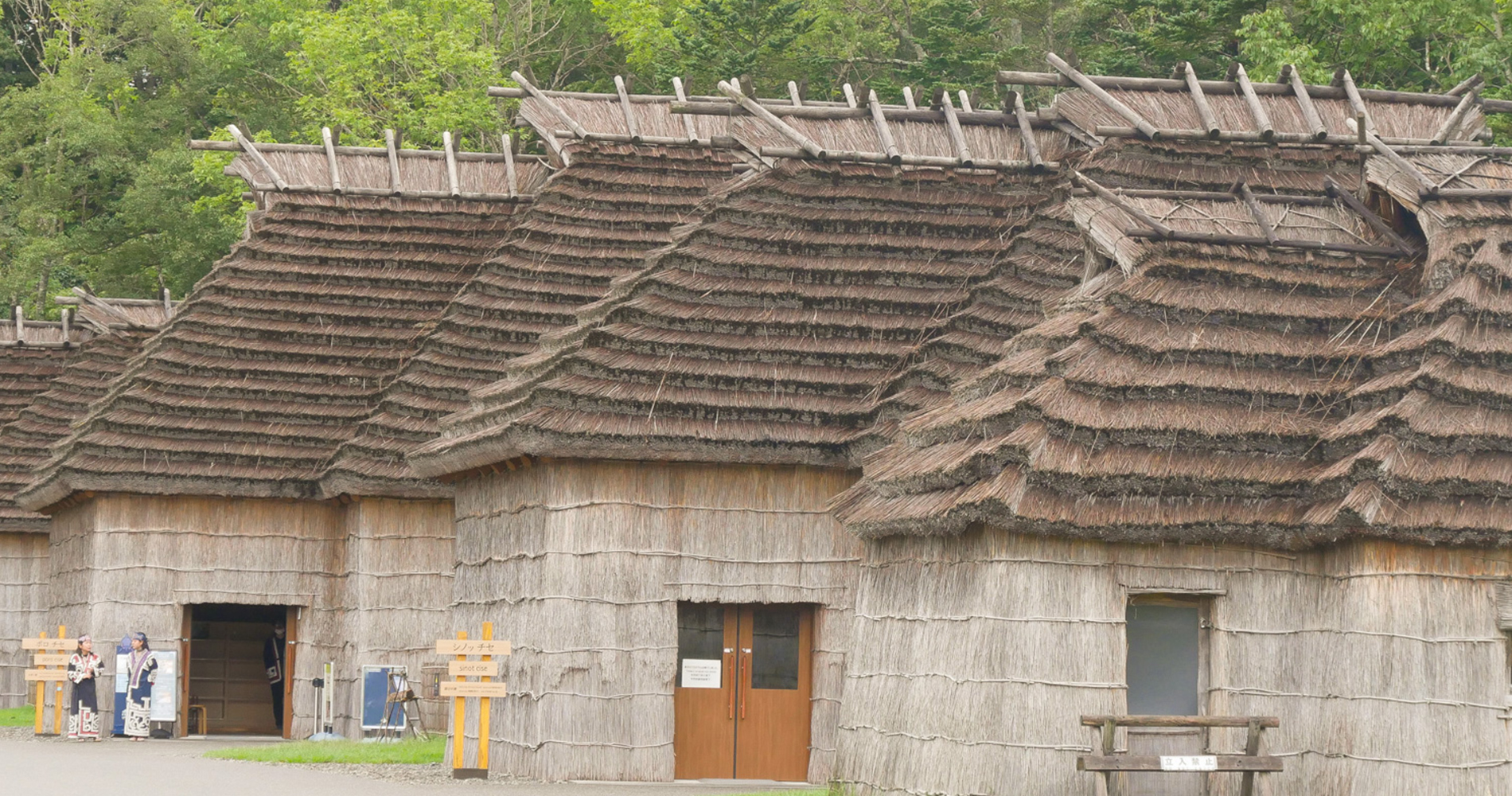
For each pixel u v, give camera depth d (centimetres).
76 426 3180
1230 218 1889
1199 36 4512
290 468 2948
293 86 5953
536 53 5834
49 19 6294
